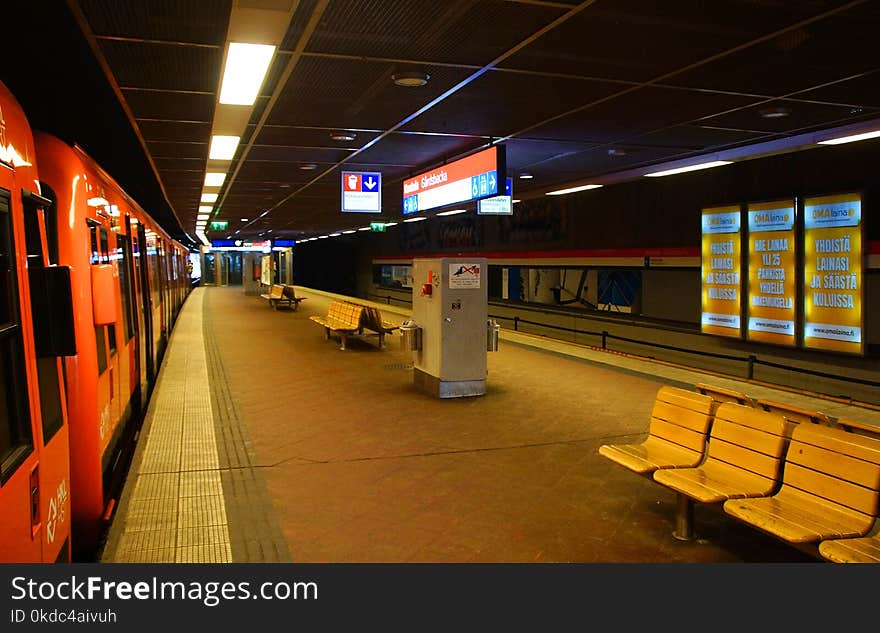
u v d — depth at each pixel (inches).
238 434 267.1
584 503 193.0
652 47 229.6
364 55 235.0
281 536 167.9
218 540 162.1
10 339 90.9
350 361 457.4
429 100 303.7
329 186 642.2
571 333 852.6
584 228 787.4
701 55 239.1
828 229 456.4
